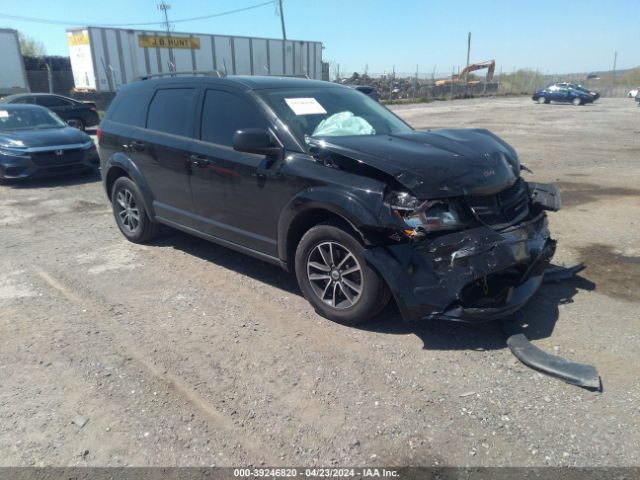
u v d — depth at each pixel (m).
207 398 3.01
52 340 3.68
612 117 23.52
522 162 10.98
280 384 3.14
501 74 59.12
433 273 3.24
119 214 5.97
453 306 3.25
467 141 3.93
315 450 2.60
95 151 10.06
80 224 6.68
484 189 3.42
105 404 2.97
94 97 26.67
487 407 2.90
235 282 4.70
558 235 5.89
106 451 2.60
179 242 5.86
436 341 3.59
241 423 2.80
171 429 2.75
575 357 3.40
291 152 3.92
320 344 3.58
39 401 3.00
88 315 4.07
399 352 3.46
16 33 25.91
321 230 3.70
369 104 4.98
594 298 4.25
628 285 4.51
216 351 3.51
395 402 2.95
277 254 4.17
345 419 2.82
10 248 5.72
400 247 3.30
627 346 3.52
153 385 3.14
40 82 32.41
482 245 3.28
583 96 35.97
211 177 4.54
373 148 3.58
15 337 3.73
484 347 3.52
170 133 5.06
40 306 4.23
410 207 3.24
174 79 5.20
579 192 8.10
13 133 9.41
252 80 4.65
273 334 3.73
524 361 3.30
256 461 2.53
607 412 2.84
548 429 2.72
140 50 28.03
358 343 3.58
